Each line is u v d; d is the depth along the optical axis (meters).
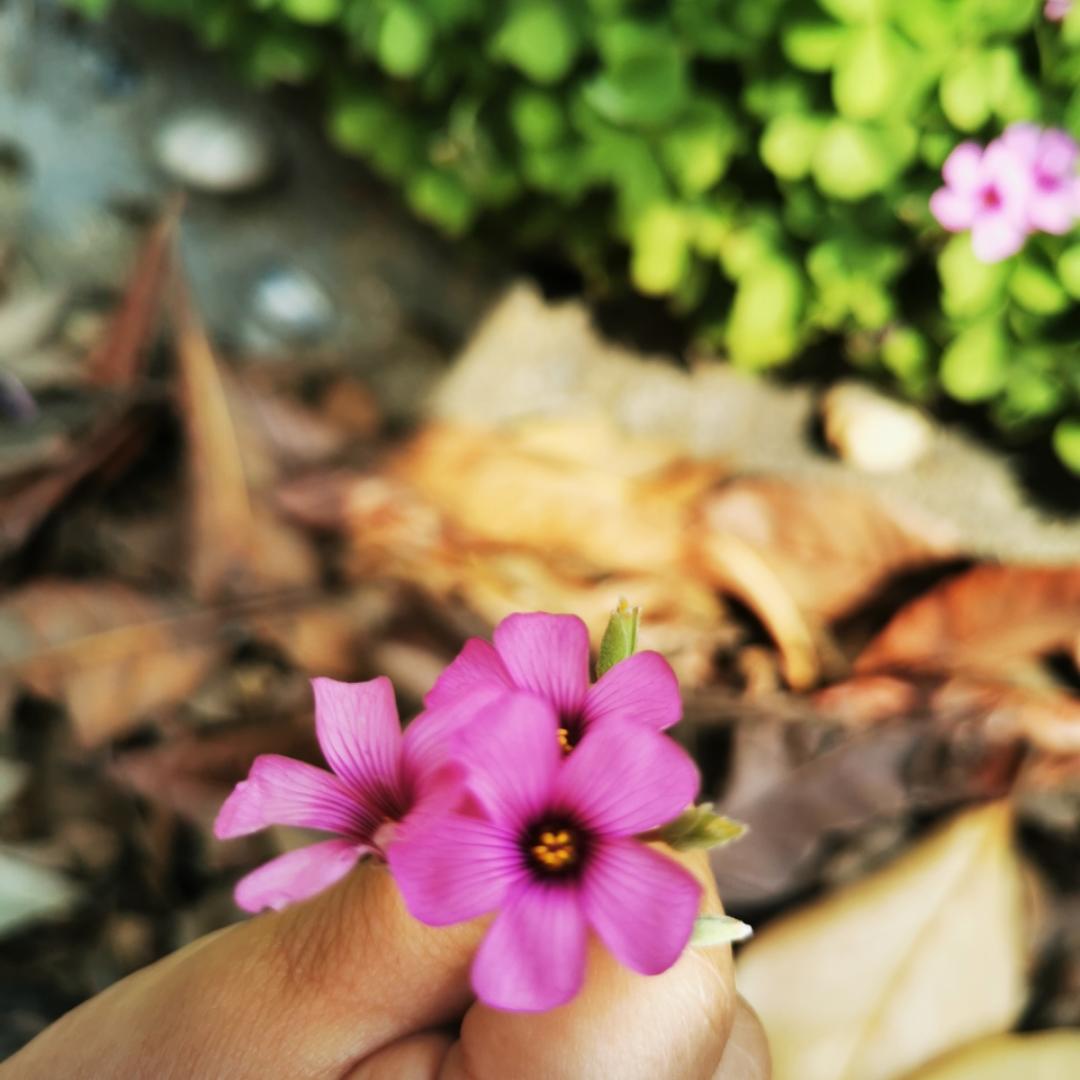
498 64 0.58
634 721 0.17
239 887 0.16
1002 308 0.54
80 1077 0.20
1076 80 0.50
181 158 0.67
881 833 0.42
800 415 0.62
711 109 0.56
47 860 0.41
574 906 0.16
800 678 0.46
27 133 0.70
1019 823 0.44
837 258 0.56
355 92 0.62
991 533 0.57
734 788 0.42
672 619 0.48
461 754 0.16
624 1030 0.18
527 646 0.17
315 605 0.47
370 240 0.68
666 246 0.59
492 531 0.52
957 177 0.50
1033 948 0.41
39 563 0.48
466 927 0.19
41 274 0.66
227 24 0.63
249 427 0.51
